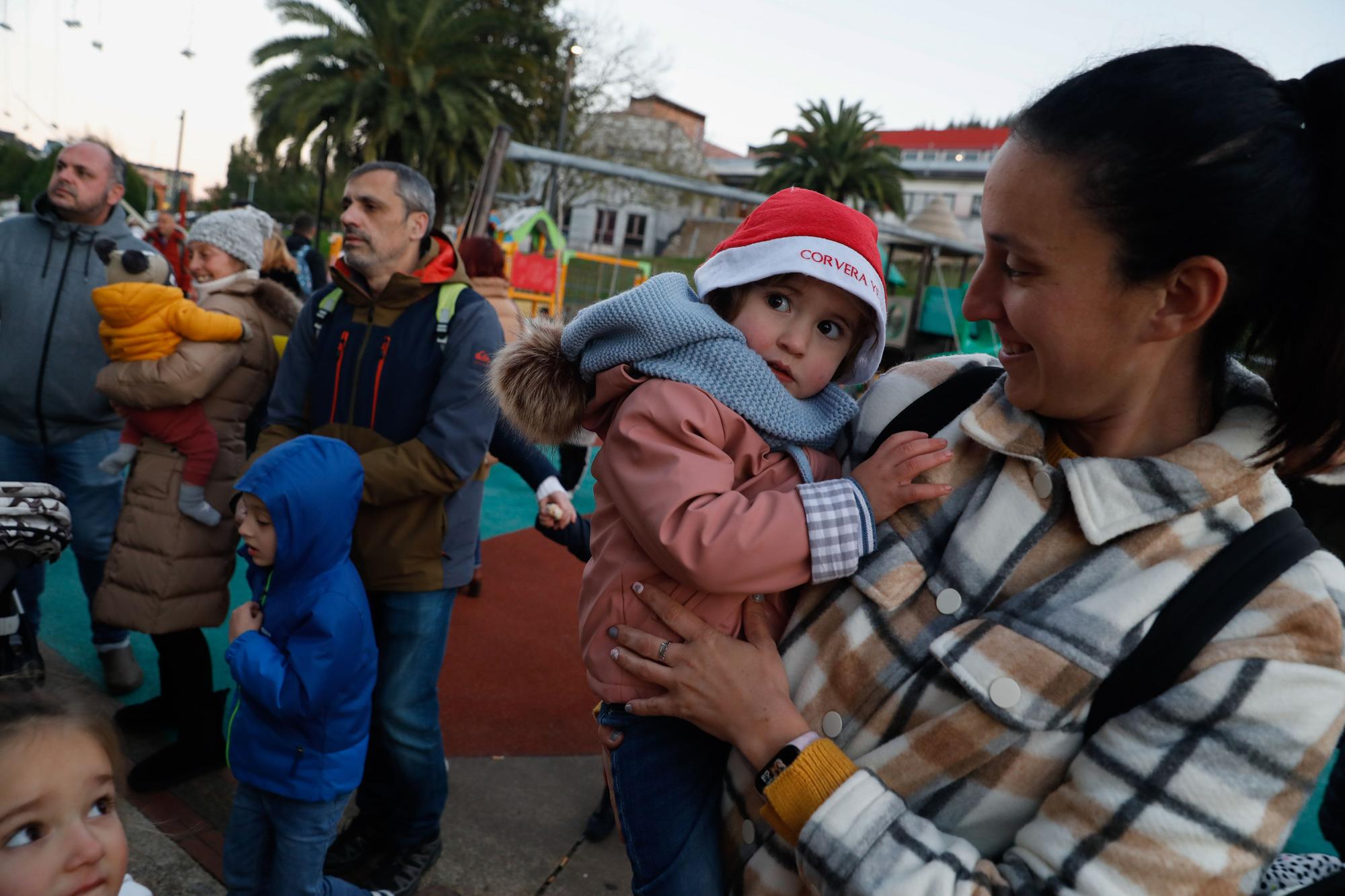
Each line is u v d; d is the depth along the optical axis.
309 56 20.36
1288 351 0.78
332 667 1.85
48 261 2.93
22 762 1.06
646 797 1.07
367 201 2.15
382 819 2.43
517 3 23.42
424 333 2.21
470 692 3.48
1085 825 0.76
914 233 16.92
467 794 2.84
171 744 2.70
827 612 0.98
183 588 2.58
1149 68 0.75
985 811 0.84
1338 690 0.72
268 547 1.91
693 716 0.98
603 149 33.31
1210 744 0.73
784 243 1.17
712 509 0.99
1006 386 0.90
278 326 2.90
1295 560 0.79
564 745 3.21
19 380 2.92
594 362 1.19
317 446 1.97
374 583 2.21
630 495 1.06
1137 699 0.78
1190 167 0.70
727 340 1.13
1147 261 0.74
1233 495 0.81
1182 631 0.78
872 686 0.92
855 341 1.27
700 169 38.94
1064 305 0.78
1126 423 0.87
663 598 1.04
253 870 2.01
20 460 3.02
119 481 3.18
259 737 1.91
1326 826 1.85
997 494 0.92
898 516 0.99
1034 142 0.78
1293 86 0.76
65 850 1.09
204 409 2.64
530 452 2.91
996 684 0.82
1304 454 0.81
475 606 4.31
